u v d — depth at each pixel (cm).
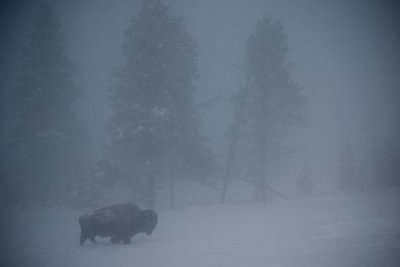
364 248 849
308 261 771
